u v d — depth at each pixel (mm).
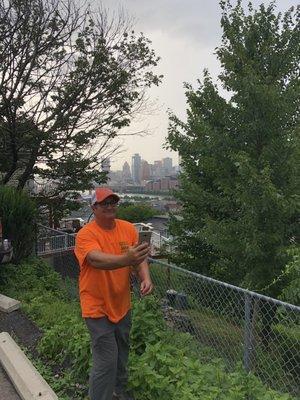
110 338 3404
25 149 14984
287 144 8953
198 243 12062
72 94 14094
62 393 4098
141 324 4535
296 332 5078
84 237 3391
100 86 14508
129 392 3777
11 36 13328
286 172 8930
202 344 5227
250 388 3744
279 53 10305
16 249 9688
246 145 9867
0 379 4500
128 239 3568
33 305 6727
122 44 14977
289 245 8523
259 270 8531
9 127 13688
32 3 13398
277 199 8031
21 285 8180
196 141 11219
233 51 10680
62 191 15875
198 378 3730
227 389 3672
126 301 3543
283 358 5016
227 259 10305
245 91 9203
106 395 3410
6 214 9531
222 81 10453
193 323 5602
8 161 14906
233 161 9406
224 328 5457
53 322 5973
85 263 3365
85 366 4215
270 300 4023
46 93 14141
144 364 3836
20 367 4512
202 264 11883
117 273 3432
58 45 13922
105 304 3395
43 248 11195
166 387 3623
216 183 10336
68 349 4602
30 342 5469
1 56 13125
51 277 8773
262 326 5152
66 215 16625
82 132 14812
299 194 8766
